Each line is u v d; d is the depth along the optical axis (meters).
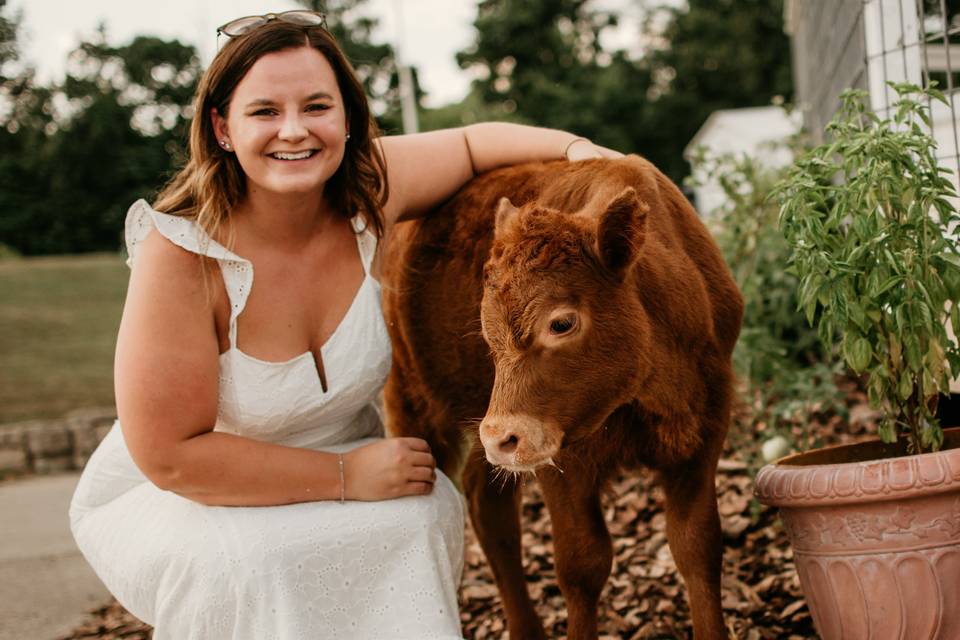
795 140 6.29
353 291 3.08
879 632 2.69
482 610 4.33
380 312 3.09
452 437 4.05
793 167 3.27
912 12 4.37
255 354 2.92
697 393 3.07
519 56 50.09
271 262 2.96
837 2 5.58
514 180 3.59
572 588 3.15
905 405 3.09
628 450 3.10
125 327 2.81
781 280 5.80
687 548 3.06
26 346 17.62
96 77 42.56
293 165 2.85
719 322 3.22
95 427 10.41
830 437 5.40
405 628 2.70
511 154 3.79
